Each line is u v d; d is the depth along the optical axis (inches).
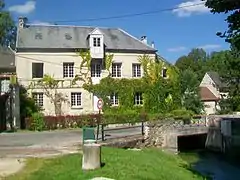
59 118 1594.5
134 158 813.9
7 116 1557.6
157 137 1263.5
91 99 1748.3
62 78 1720.0
